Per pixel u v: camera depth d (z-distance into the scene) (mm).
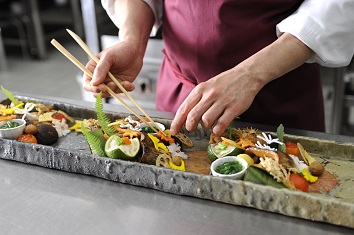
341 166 599
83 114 768
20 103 771
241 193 512
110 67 718
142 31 805
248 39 736
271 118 802
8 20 2316
